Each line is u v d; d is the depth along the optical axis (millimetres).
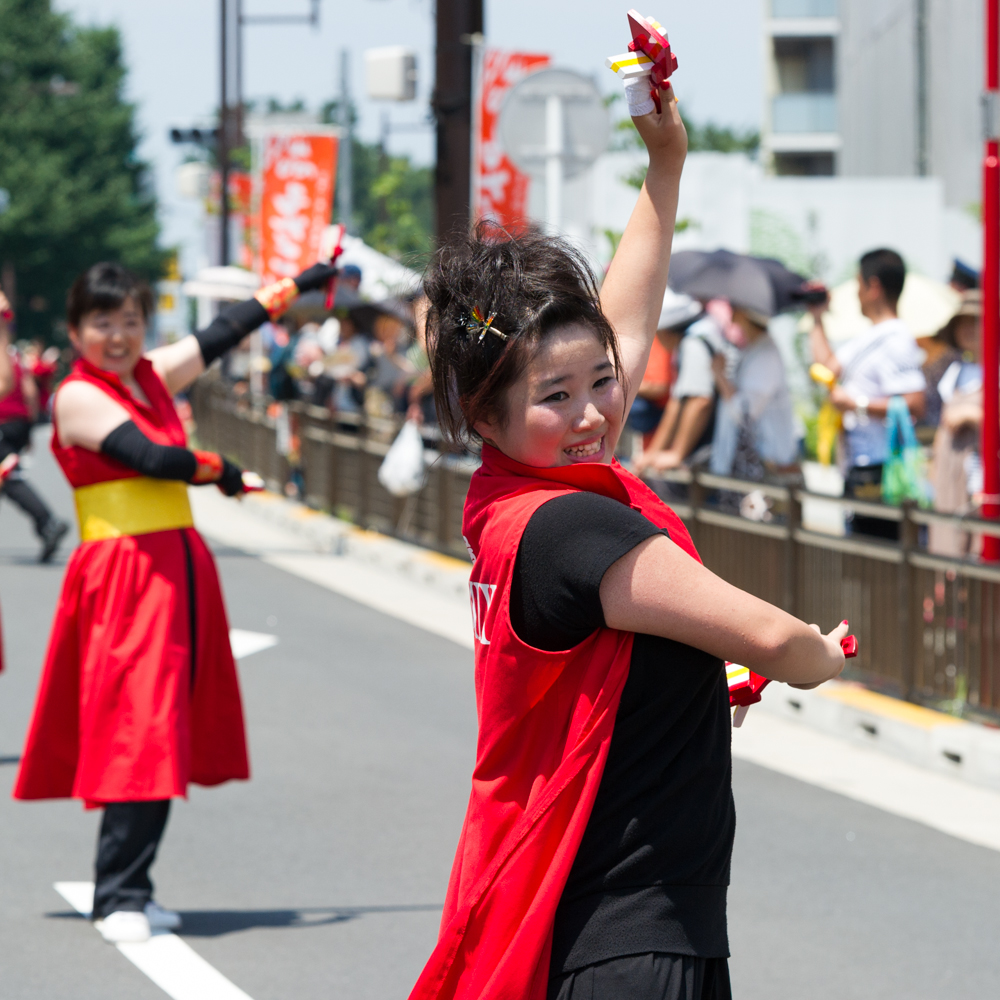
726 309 18422
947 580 11328
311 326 34000
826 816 9984
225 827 9742
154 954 7566
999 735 10633
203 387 41656
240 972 7344
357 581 20281
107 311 7711
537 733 3596
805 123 86188
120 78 118188
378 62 23922
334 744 11852
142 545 7727
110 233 112375
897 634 11906
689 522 14953
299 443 27281
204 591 7883
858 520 12727
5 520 27156
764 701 13039
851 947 7734
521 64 18094
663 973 3465
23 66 114000
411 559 20531
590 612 3465
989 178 12508
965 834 9609
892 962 7535
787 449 15781
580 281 3678
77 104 112875
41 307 113562
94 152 114688
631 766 3529
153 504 7777
